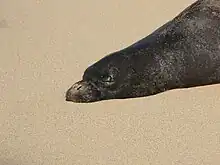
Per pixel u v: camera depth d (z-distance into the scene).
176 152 12.82
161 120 13.65
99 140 13.40
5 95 15.02
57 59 16.50
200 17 6.92
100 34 17.72
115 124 13.68
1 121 14.09
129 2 19.47
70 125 13.80
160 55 6.85
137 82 6.81
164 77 6.80
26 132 13.67
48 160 12.84
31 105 14.52
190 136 13.11
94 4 19.95
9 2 20.53
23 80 15.46
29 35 18.20
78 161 12.84
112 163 12.84
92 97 6.88
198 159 12.48
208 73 6.77
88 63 16.09
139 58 6.86
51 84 15.26
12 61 16.55
